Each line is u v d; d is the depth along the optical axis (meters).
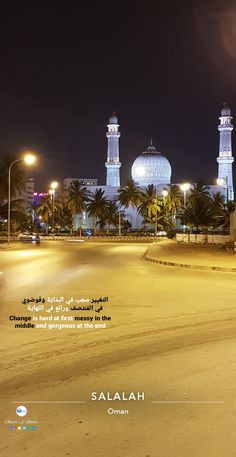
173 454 4.76
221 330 10.53
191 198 115.19
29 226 126.75
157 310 13.01
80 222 147.00
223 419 5.59
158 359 8.23
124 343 9.35
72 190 116.81
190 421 5.54
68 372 7.48
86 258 35.78
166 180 153.38
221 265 27.69
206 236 62.53
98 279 20.86
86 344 9.27
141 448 4.89
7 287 17.77
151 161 152.38
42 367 7.75
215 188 145.50
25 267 27.34
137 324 11.14
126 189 120.00
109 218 120.75
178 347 9.05
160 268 27.42
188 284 19.28
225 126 162.62
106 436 5.17
